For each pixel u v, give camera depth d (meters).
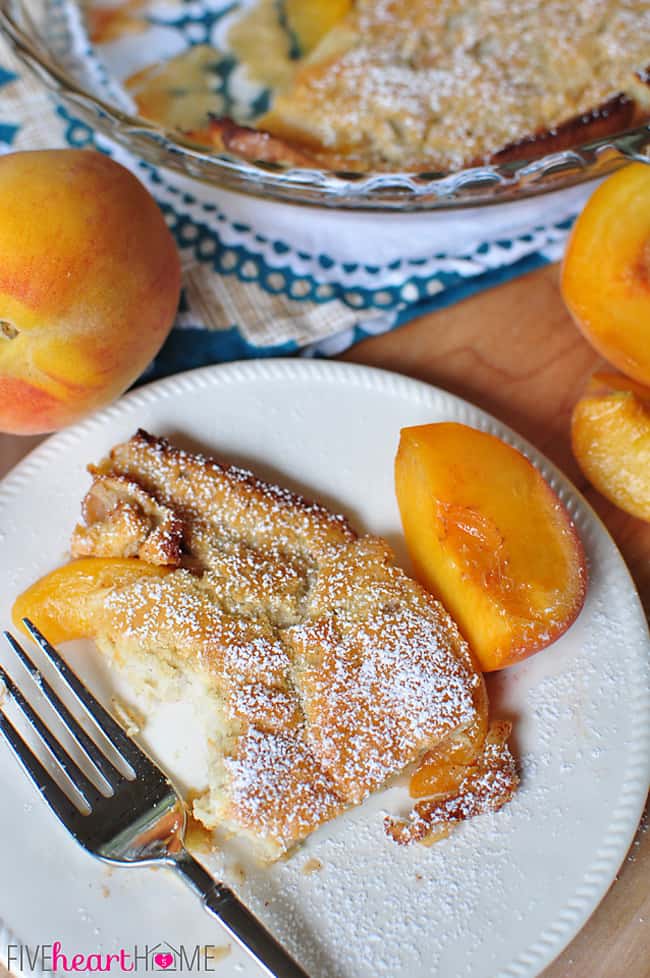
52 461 0.43
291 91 0.51
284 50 0.52
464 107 0.49
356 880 0.39
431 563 0.41
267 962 0.37
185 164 0.46
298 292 0.47
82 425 0.44
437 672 0.39
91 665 0.41
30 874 0.39
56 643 0.41
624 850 0.39
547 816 0.39
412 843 0.39
